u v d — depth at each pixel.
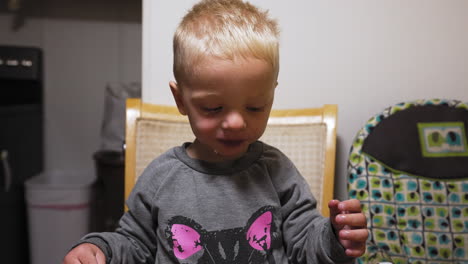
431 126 0.99
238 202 0.64
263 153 0.70
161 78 1.06
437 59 1.11
